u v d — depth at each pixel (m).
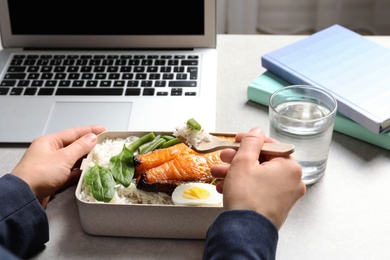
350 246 0.79
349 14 2.30
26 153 0.85
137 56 1.17
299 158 0.87
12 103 1.05
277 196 0.68
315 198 0.87
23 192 0.77
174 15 1.16
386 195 0.87
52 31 1.19
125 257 0.78
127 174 0.82
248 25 2.23
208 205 0.77
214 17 1.16
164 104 1.04
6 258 0.39
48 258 0.78
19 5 1.17
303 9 2.31
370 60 1.07
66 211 0.85
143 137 0.88
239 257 0.61
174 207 0.76
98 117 1.02
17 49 1.20
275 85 1.06
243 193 0.67
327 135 0.85
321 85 1.01
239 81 1.14
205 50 1.18
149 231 0.79
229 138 0.86
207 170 0.81
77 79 1.10
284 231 0.82
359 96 0.98
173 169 0.81
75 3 1.17
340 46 1.12
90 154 0.87
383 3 2.27
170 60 1.15
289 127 0.85
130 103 1.05
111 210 0.77
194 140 0.83
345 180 0.90
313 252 0.79
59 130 0.99
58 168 0.83
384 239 0.80
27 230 0.76
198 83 1.09
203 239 0.79
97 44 1.19
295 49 1.12
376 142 0.96
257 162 0.71
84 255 0.78
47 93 1.07
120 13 1.17
